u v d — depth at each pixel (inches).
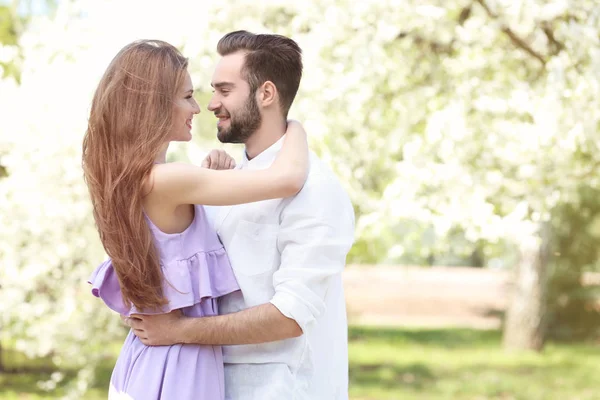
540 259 457.1
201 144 188.2
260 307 82.1
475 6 188.7
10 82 180.9
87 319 230.7
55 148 177.5
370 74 178.9
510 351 458.9
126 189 80.5
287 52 88.5
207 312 85.4
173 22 168.1
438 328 545.0
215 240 87.2
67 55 184.9
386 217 193.5
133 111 81.5
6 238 194.7
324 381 88.6
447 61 203.5
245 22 173.3
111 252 80.9
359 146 202.1
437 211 194.7
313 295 82.1
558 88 169.9
